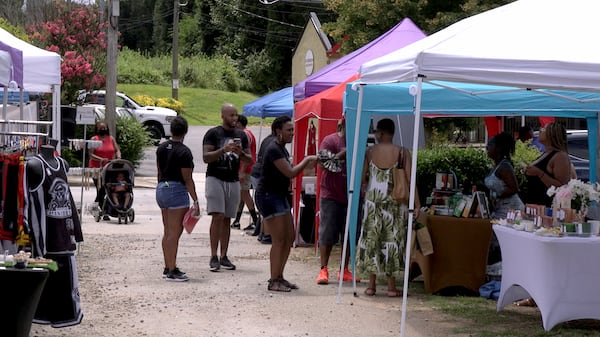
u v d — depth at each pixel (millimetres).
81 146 14992
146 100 50750
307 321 8828
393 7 24719
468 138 28047
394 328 8555
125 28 92312
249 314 9133
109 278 11172
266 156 10203
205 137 11523
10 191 7516
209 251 13852
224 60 73625
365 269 9930
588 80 7449
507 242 8883
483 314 9227
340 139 11180
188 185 10938
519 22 8430
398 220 9875
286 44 72812
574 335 8211
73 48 31406
